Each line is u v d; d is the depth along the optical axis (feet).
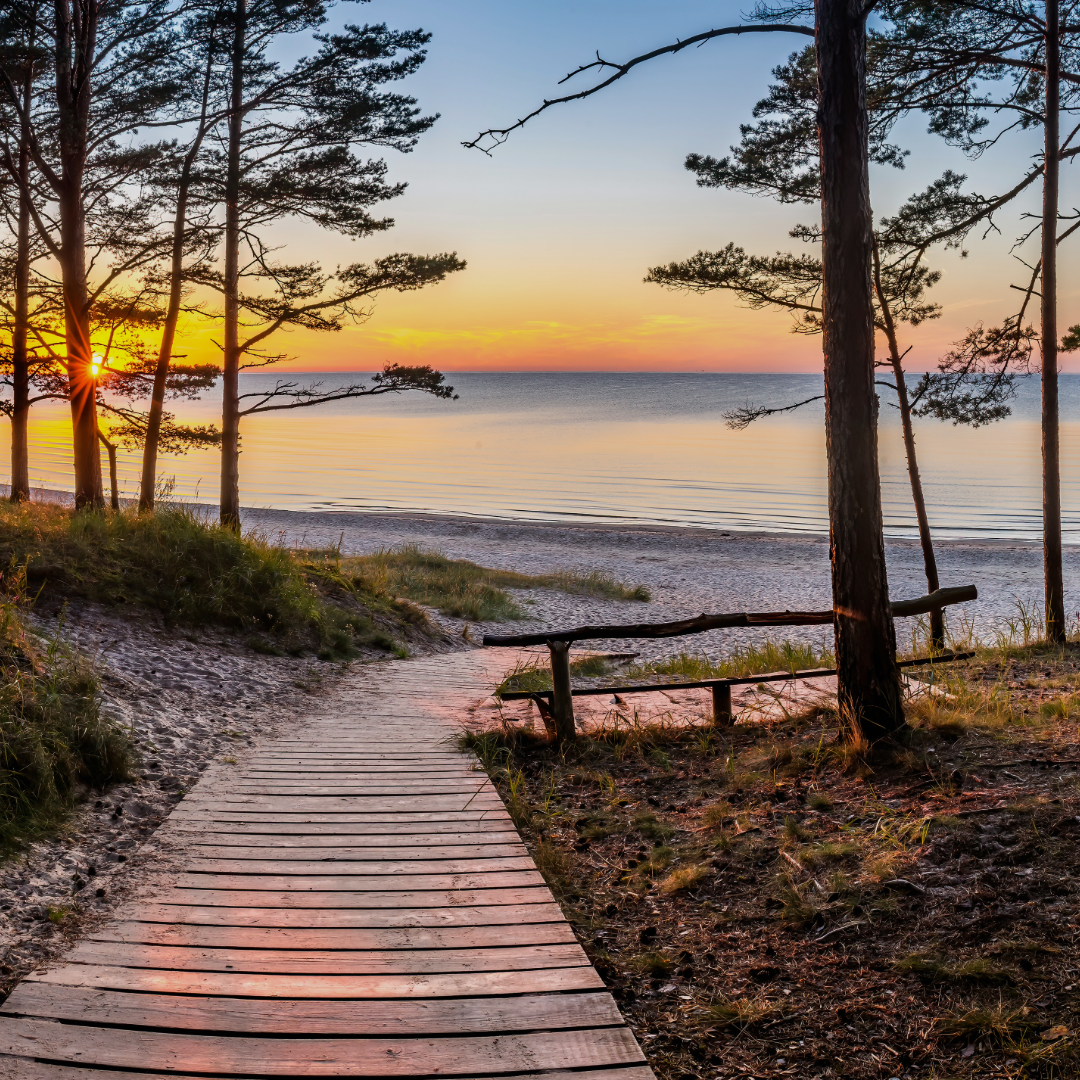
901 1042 10.15
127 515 43.52
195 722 25.16
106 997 10.86
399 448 275.59
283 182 60.08
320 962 11.93
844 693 20.30
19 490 67.67
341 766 22.00
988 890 12.51
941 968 11.07
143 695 26.04
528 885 14.70
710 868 15.20
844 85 19.08
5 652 21.83
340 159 60.39
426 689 33.71
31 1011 10.48
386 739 25.03
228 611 37.93
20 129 60.59
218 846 16.30
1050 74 36.78
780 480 189.98
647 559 102.06
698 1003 11.39
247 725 26.27
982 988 10.68
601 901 14.64
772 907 13.60
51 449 244.22
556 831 17.89
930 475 189.16
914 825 14.93
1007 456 229.04
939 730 19.88
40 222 56.49
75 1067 9.43
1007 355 48.24
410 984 11.37
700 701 29.58
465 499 162.71
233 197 59.36
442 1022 10.50
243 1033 10.18
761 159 49.14
